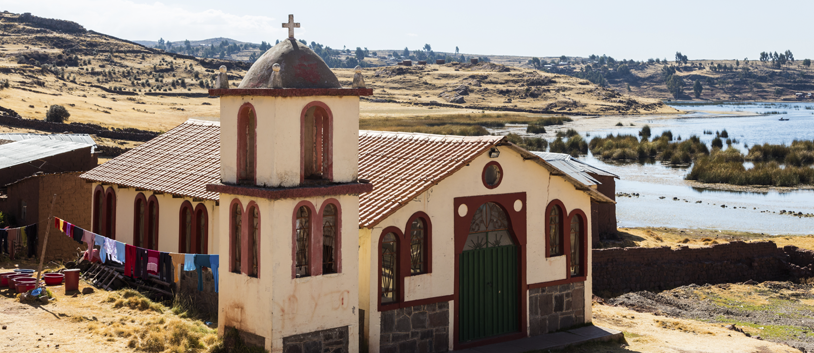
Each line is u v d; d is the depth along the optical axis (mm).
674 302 27562
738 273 31656
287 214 15031
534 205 20781
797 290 30094
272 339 14992
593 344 20719
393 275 18078
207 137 25906
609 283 29078
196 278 20719
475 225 19781
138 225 24016
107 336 16531
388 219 17688
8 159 32625
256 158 15242
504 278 20438
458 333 19250
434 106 174500
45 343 15617
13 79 126438
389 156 20703
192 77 182875
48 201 27281
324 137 15859
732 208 49594
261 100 15008
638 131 121812
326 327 15836
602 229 37656
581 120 157000
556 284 21438
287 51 15625
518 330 20703
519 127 128125
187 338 16609
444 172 18359
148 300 20094
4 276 20438
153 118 102688
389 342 17891
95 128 75688
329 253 16188
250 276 15586
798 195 55281
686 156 75188
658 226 43719
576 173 34719
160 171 23891
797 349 21250
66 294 20500
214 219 20531
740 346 21156
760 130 127500
